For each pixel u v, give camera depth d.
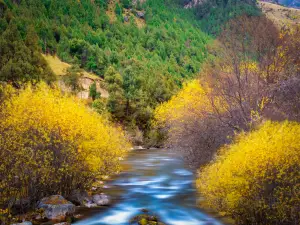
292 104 16.88
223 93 19.78
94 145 13.74
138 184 18.36
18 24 91.38
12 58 67.31
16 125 11.77
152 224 11.45
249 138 12.23
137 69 86.25
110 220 12.12
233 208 11.11
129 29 149.75
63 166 12.85
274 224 10.09
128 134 47.78
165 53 136.25
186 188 17.27
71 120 13.02
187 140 23.56
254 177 10.05
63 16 122.50
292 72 19.05
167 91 61.66
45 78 62.22
